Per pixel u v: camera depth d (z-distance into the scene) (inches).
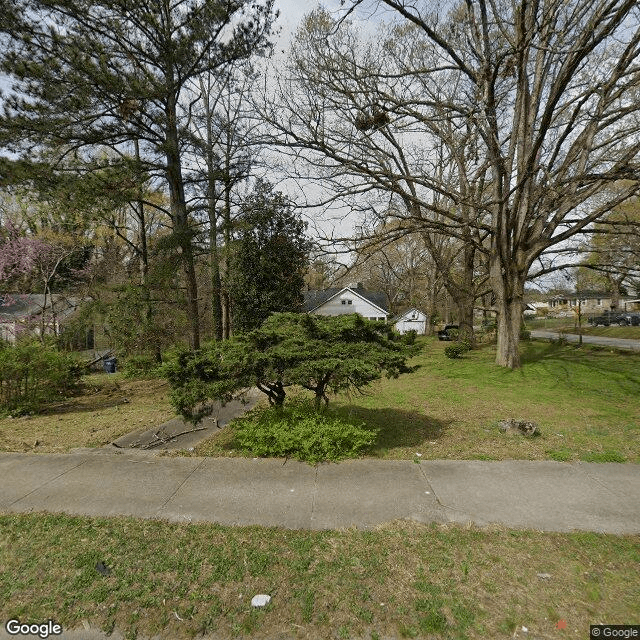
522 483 156.8
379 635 84.1
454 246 1015.0
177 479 161.5
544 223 482.6
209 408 197.8
